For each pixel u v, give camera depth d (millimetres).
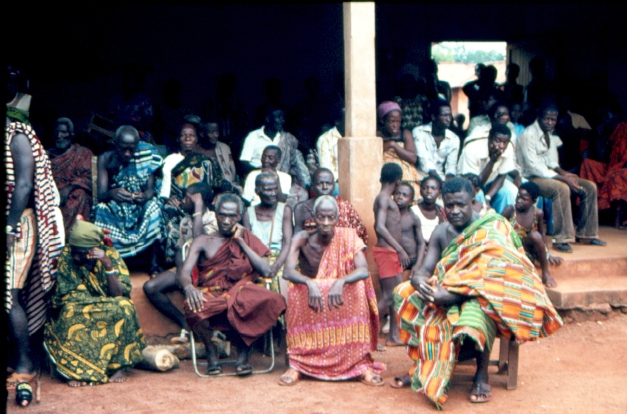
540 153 7867
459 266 5160
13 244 5441
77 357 5500
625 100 10289
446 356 5023
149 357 5797
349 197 6582
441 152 7867
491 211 5336
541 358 5984
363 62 6527
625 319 6711
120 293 5781
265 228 6539
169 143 8844
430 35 11992
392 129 7305
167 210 6738
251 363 6043
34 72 9555
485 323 4961
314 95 9820
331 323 5516
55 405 5074
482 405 5012
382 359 6062
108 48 9977
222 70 10641
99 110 9984
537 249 6793
